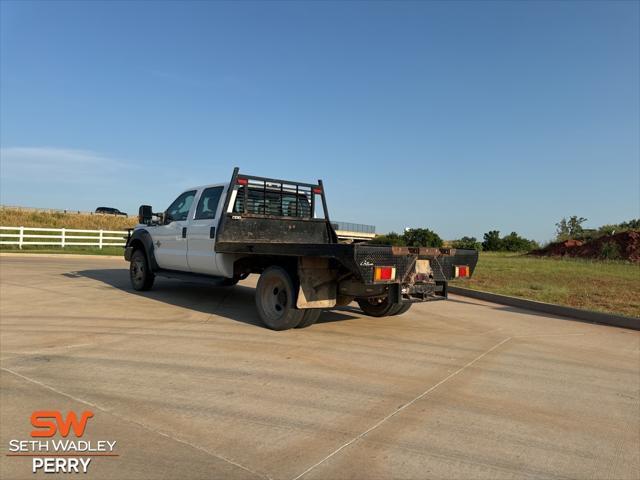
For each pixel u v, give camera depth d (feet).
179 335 22.24
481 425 13.30
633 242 97.91
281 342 21.59
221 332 23.16
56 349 19.20
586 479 10.62
